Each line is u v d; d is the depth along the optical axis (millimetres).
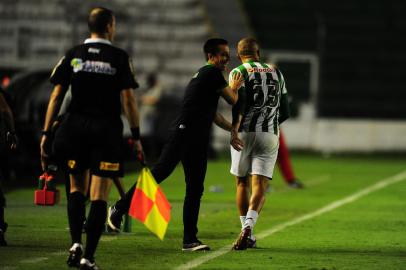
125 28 100625
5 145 33312
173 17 101062
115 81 27234
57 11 96812
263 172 33281
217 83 32344
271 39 108062
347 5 110062
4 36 97188
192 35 101125
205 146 32562
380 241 36406
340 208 48844
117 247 33344
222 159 86188
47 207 46031
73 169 27500
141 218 28969
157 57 100875
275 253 32719
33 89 61562
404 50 109938
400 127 101562
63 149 27281
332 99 108688
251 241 33875
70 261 27484
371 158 91875
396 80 109562
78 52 27344
